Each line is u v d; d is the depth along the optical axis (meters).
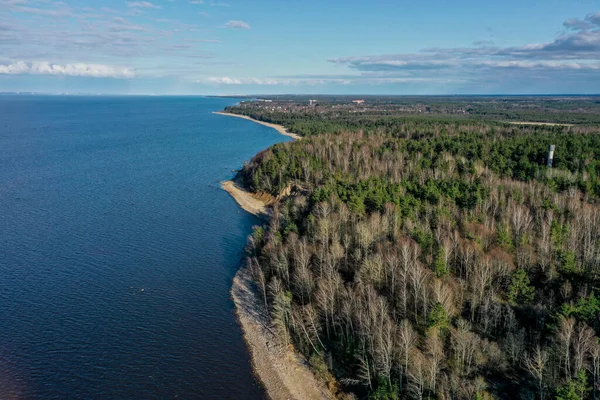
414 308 73.75
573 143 160.75
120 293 91.56
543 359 56.94
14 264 102.75
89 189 168.25
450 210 105.31
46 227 126.81
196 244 117.50
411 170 143.50
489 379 60.66
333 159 168.00
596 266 76.56
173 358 72.69
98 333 78.19
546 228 89.88
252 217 140.50
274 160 166.50
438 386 59.19
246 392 66.44
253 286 95.75
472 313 70.75
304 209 118.38
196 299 90.50
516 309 71.19
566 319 59.47
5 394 63.91
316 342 75.06
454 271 83.31
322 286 76.62
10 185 173.25
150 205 149.62
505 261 78.94
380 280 79.38
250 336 79.31
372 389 62.41
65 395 64.12
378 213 100.19
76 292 91.38
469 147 167.88
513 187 121.12
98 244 115.56
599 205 106.94
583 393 51.91
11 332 77.69
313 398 65.69
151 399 64.06
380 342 62.91
